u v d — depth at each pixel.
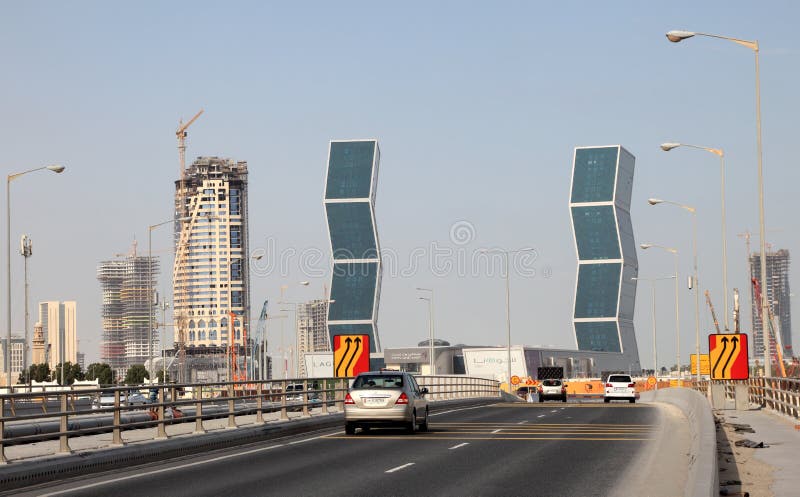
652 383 157.12
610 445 33.59
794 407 42.91
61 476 25.50
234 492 21.50
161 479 24.53
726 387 73.00
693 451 26.47
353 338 59.66
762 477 22.94
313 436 39.81
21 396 24.88
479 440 36.22
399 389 39.06
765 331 56.50
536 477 24.02
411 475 24.58
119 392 29.67
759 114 51.44
